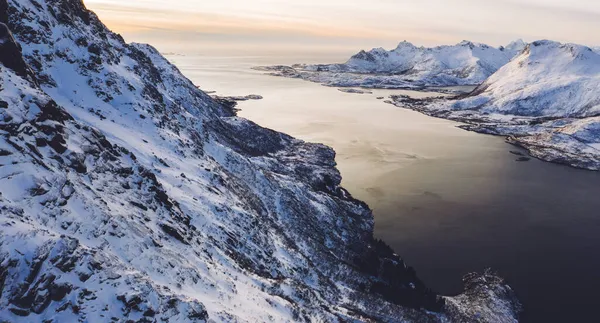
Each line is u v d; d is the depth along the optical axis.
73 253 34.59
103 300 33.22
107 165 58.16
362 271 90.50
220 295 47.09
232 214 79.06
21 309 29.69
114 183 56.28
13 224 33.44
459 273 96.00
